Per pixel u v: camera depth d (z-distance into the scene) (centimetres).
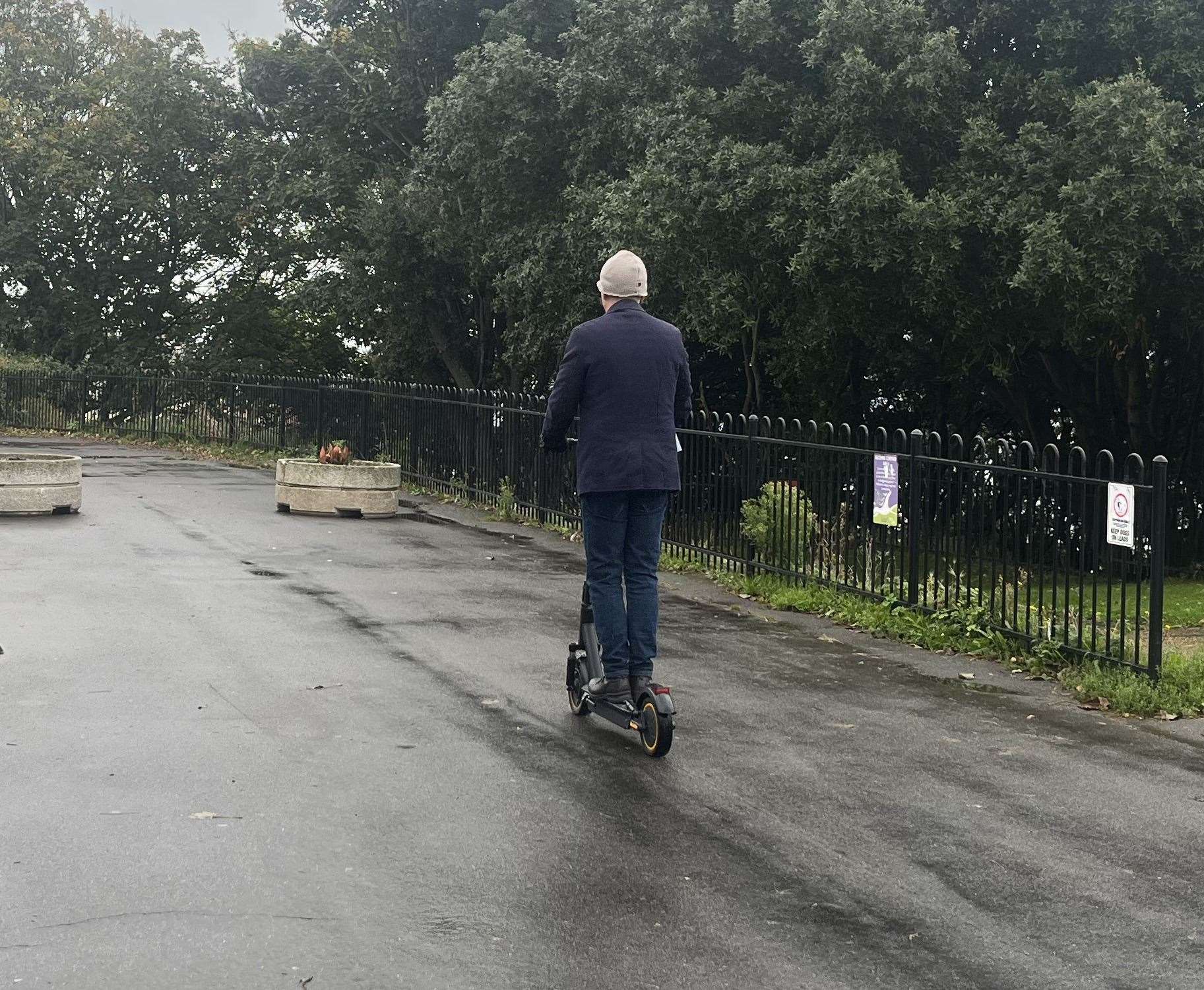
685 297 2189
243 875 435
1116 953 399
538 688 714
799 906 427
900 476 974
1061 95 1906
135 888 421
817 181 1941
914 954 393
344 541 1343
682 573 1208
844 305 1995
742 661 816
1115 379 2388
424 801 517
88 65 4294
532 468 1597
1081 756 625
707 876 449
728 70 2230
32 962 366
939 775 582
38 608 900
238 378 2766
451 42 3161
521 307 2712
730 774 567
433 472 1925
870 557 1002
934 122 1927
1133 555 773
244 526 1441
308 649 796
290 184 3434
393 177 3130
